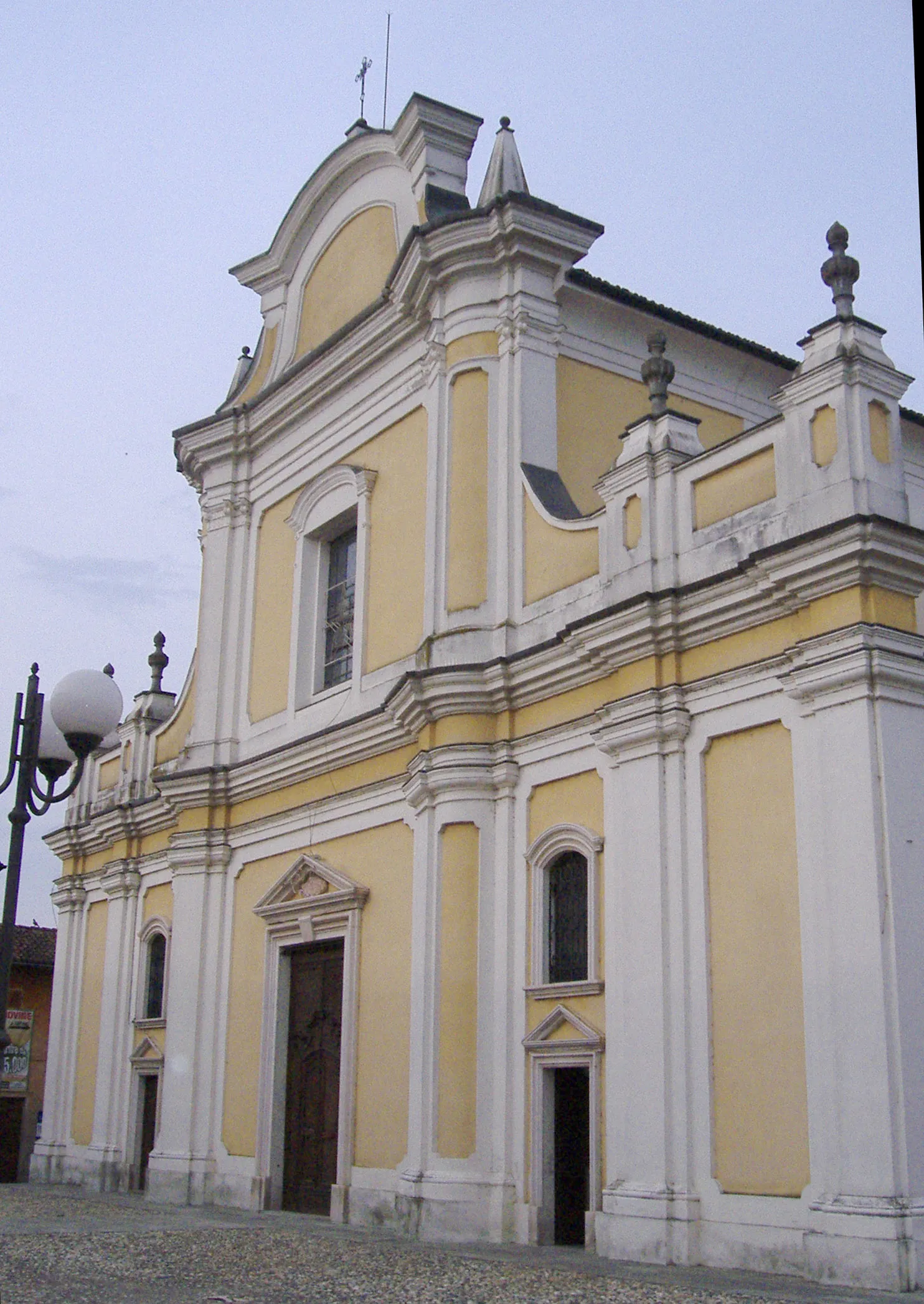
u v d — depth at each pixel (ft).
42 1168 73.97
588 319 53.16
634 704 41.14
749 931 37.11
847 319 37.70
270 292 69.21
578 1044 41.55
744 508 39.91
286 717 61.00
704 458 41.32
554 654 44.80
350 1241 42.65
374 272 61.11
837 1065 33.53
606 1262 37.24
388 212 60.64
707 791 39.34
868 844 33.91
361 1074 51.13
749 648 38.75
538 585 47.50
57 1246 40.50
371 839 53.57
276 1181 56.03
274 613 63.87
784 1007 35.70
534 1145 42.80
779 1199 34.76
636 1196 37.78
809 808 35.96
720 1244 35.91
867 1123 32.55
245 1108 58.29
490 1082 44.65
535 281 51.37
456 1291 31.22
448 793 47.29
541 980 43.98
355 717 54.03
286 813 59.52
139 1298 30.25
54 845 79.82
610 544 43.80
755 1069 36.14
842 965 33.88
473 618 48.67
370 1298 30.12
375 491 57.41
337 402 61.36
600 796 43.06
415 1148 45.47
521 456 49.37
